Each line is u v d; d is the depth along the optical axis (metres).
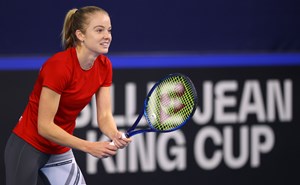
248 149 15.05
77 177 10.60
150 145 14.62
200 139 14.84
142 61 14.56
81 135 14.31
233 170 14.99
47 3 14.50
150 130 9.74
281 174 15.20
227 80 14.94
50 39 14.59
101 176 14.47
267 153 15.12
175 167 14.74
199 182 14.87
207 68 14.85
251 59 15.02
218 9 15.14
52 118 9.49
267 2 15.31
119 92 14.49
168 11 14.97
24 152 10.09
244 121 15.02
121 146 9.48
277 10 15.40
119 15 14.80
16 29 14.44
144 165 14.62
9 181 10.27
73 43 9.73
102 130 10.23
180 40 15.06
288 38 15.44
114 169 14.50
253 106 15.05
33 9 14.47
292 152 15.22
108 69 10.09
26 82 14.15
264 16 15.33
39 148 10.09
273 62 15.10
